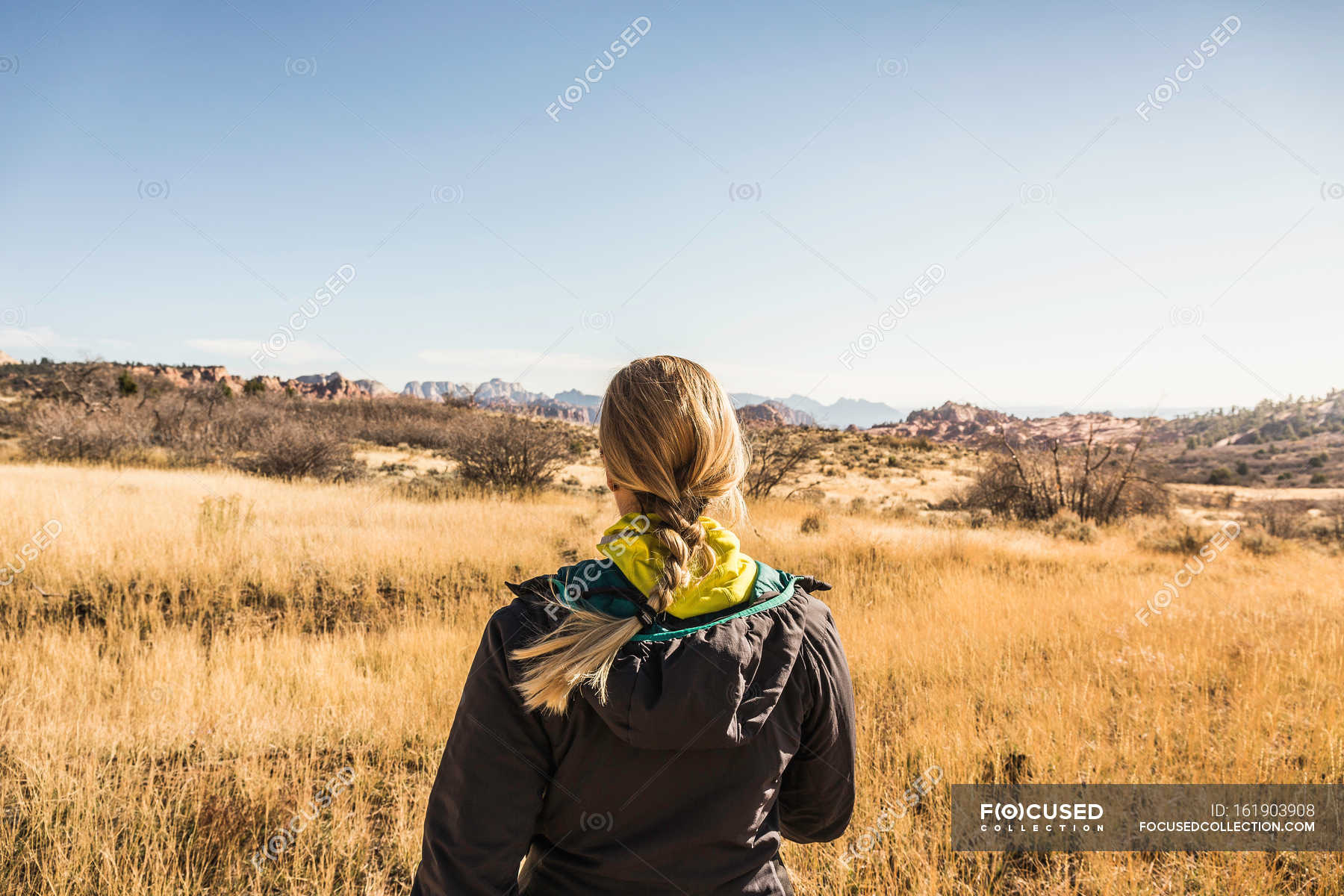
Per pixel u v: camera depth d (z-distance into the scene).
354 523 10.58
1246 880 2.61
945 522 18.56
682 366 1.00
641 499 0.97
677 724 0.81
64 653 5.07
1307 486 44.81
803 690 0.98
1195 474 47.31
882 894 2.59
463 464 18.45
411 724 4.11
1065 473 19.91
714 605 0.91
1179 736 3.85
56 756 3.45
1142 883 2.64
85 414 22.16
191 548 7.77
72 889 2.59
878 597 7.77
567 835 0.90
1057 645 5.64
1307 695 4.45
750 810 0.89
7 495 9.66
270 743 3.87
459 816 0.86
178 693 4.39
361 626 6.35
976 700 4.52
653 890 0.87
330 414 30.70
